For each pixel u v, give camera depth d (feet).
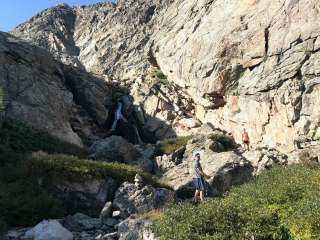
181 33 144.36
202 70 124.57
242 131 113.50
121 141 108.78
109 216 63.57
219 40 121.08
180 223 39.70
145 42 244.22
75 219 60.39
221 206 40.32
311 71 96.84
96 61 247.70
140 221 49.98
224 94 118.83
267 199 42.01
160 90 146.00
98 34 274.57
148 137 139.54
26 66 120.78
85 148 112.06
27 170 68.28
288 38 104.53
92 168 70.79
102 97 143.95
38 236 51.19
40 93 116.78
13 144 85.92
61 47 281.33
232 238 36.47
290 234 35.91
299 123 96.37
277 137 102.27
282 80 101.81
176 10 161.99
